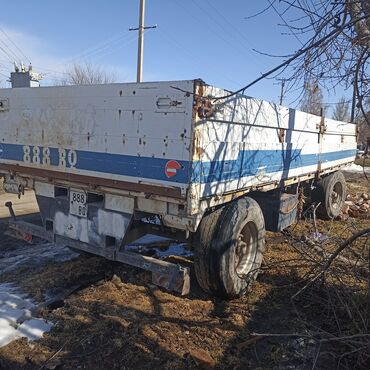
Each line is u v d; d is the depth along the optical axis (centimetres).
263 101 470
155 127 363
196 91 340
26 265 525
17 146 485
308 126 647
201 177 362
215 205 401
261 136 478
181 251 576
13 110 483
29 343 343
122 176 391
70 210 448
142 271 498
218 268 404
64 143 435
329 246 551
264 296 450
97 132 405
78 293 436
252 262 463
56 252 579
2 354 326
